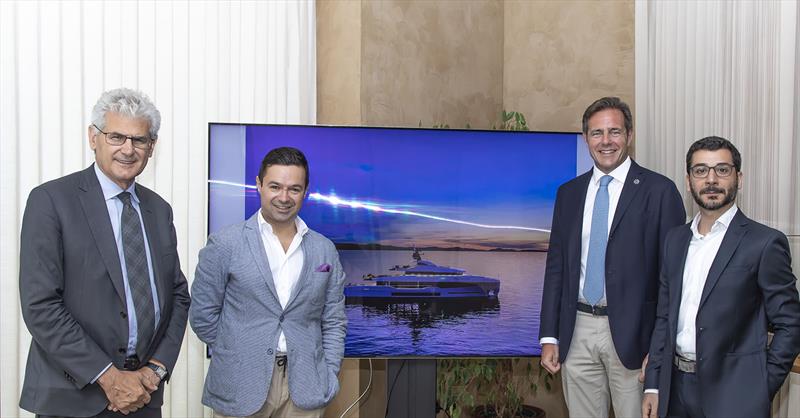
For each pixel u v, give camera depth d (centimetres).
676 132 331
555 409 392
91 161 288
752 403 208
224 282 228
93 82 289
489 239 302
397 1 356
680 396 228
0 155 264
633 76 372
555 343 277
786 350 207
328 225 295
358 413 342
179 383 312
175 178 311
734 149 222
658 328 239
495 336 302
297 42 340
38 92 273
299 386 224
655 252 254
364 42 339
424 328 298
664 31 339
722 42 309
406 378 303
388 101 352
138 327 203
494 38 419
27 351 271
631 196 256
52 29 277
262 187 229
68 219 193
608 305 255
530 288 304
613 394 262
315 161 295
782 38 283
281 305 228
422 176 299
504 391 373
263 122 331
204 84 318
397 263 298
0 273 264
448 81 388
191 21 315
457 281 300
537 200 304
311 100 349
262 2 331
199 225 317
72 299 193
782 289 210
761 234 215
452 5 390
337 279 243
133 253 205
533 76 412
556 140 305
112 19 294
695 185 224
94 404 193
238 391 221
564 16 398
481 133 302
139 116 202
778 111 285
